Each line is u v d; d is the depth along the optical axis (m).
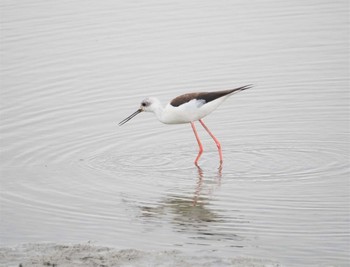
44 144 16.33
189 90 19.20
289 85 19.58
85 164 15.33
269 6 24.81
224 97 15.70
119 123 17.42
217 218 12.35
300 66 20.61
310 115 17.86
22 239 11.55
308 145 16.16
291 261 10.47
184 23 23.47
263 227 11.88
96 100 18.81
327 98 18.72
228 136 17.02
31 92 19.11
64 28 23.03
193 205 13.01
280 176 14.48
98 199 13.38
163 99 18.67
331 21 23.41
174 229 11.89
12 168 15.01
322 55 21.22
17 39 22.17
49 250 10.88
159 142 16.77
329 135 16.64
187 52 21.56
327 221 12.10
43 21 23.59
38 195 13.59
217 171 14.92
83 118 17.86
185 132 17.42
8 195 13.59
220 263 10.23
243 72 20.27
